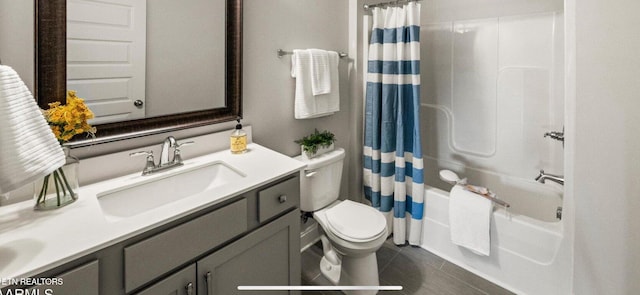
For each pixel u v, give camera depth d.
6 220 0.89
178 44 1.38
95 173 1.18
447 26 2.54
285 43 1.86
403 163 2.20
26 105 0.77
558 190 2.13
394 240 2.30
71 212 0.95
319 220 1.85
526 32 2.16
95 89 1.15
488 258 1.89
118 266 0.84
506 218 1.80
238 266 1.17
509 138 2.32
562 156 2.10
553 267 1.64
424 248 2.24
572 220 1.55
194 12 1.42
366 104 2.32
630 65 1.26
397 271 1.99
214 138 1.57
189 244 1.00
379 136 2.29
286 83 1.91
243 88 1.68
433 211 2.17
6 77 0.72
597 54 1.36
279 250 1.34
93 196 1.05
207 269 1.06
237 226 1.14
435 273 1.96
